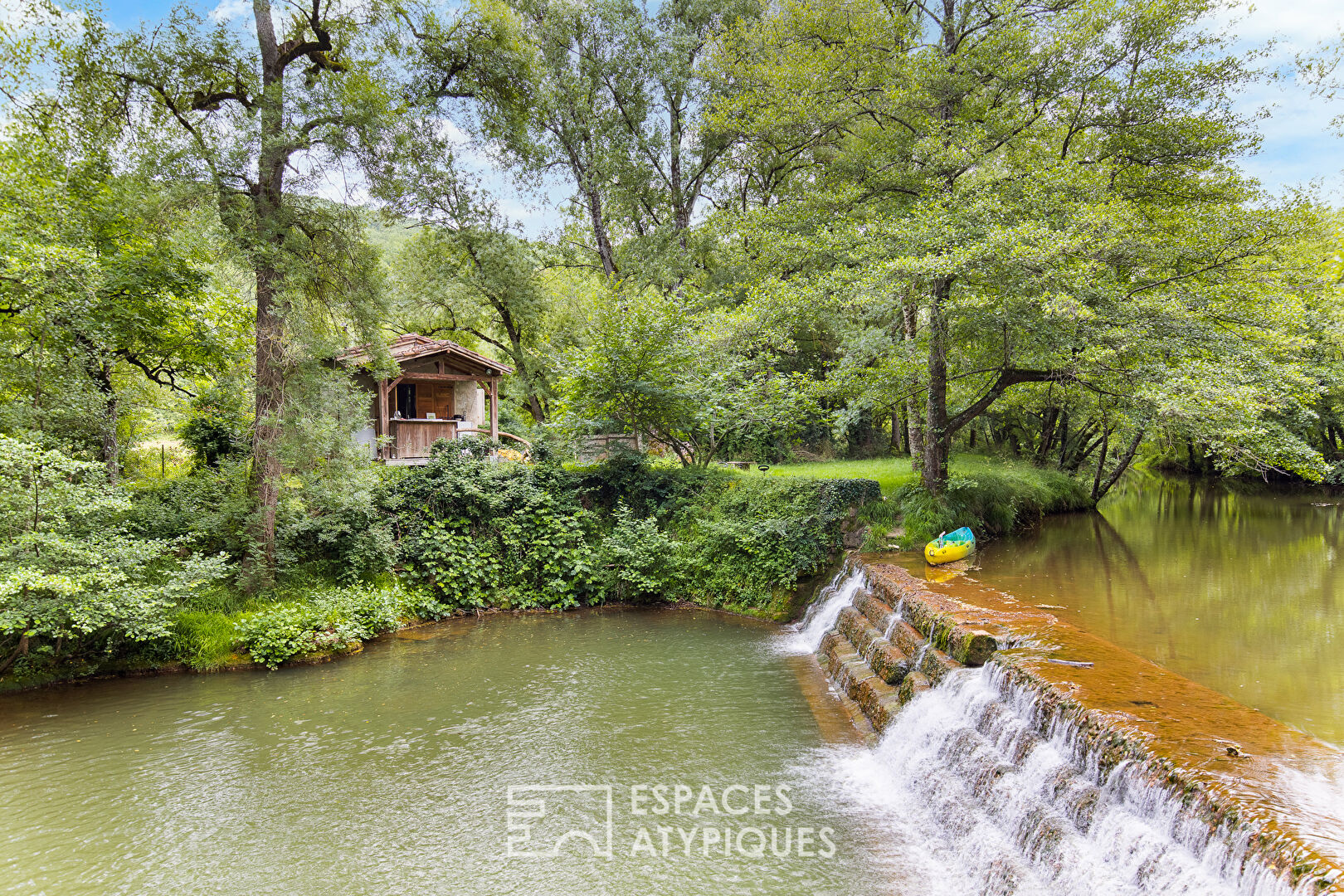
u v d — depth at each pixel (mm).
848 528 16406
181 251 14758
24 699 11289
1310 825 4660
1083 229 13773
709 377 19125
